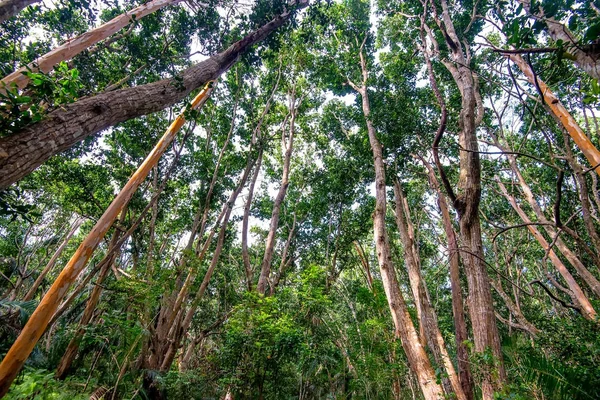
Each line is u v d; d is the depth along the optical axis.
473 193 5.14
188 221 14.23
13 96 2.87
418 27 9.82
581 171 3.91
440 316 14.79
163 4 6.61
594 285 7.33
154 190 10.16
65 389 4.84
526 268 15.02
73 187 10.30
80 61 6.82
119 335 6.13
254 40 6.62
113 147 11.16
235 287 15.73
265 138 13.50
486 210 13.21
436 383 5.62
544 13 2.78
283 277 14.01
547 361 4.13
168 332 8.38
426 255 14.79
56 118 3.01
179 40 8.37
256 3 7.19
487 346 4.40
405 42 11.76
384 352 8.88
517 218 12.39
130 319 6.77
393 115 9.05
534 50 2.55
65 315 7.91
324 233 15.57
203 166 12.14
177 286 8.73
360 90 12.44
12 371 3.42
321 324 9.48
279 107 15.71
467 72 6.11
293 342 7.42
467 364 5.37
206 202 11.28
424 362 6.13
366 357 8.59
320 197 14.88
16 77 4.06
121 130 10.77
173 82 4.64
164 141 6.12
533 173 10.91
